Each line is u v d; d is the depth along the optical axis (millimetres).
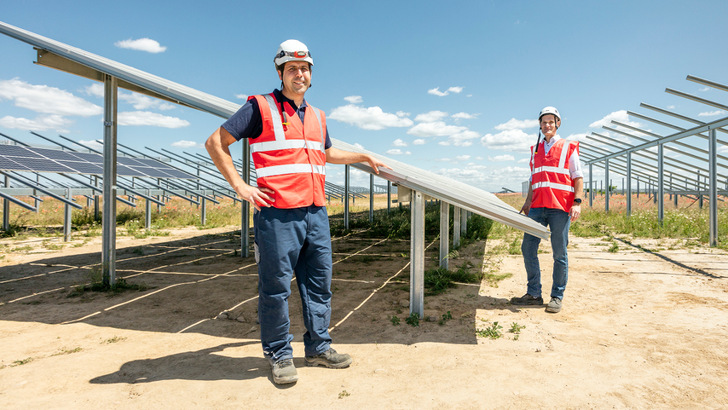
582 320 3801
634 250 8008
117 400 2307
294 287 5430
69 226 10094
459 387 2424
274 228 2451
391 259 7402
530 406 2191
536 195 4309
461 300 4559
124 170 12625
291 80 2523
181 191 16688
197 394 2369
